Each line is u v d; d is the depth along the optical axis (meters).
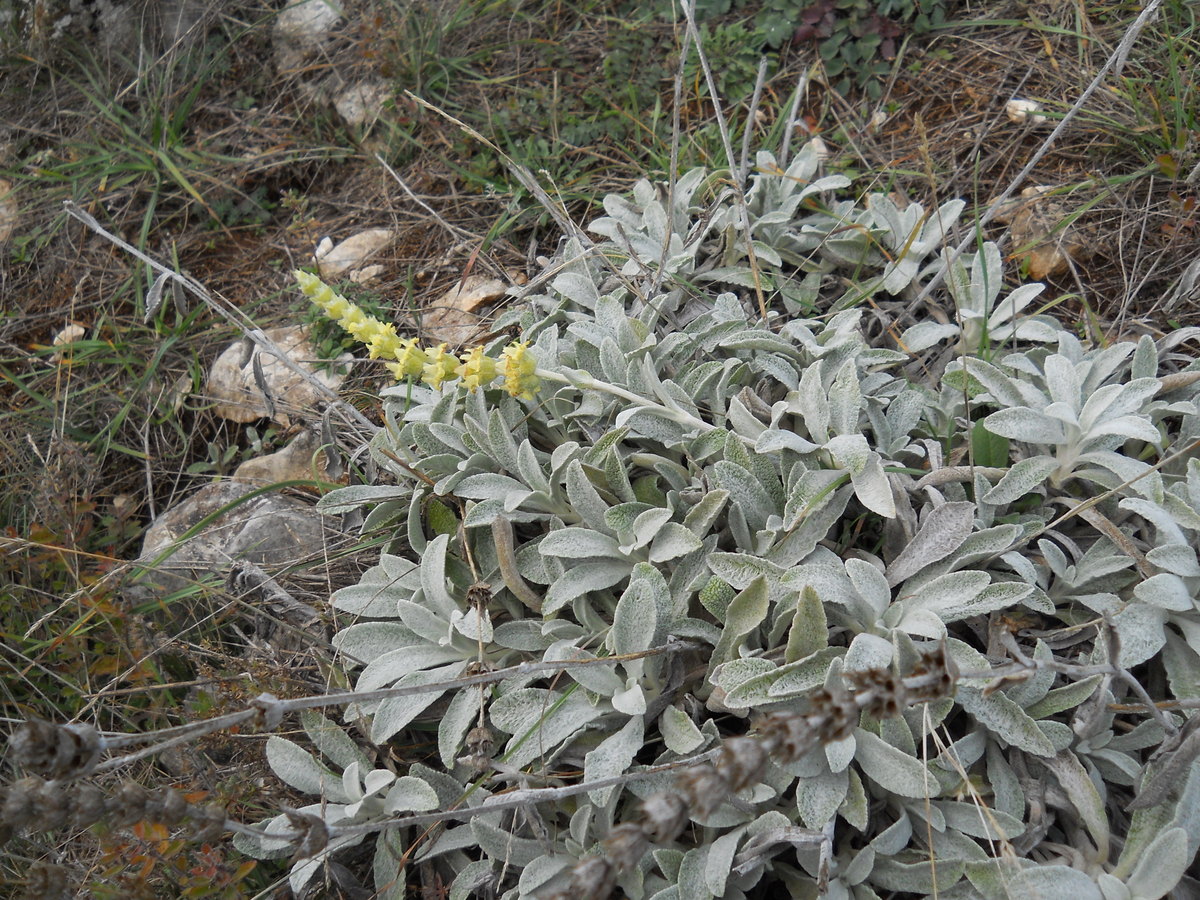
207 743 0.51
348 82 0.86
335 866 0.48
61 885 0.37
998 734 0.43
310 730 0.50
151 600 0.60
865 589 0.43
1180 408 0.48
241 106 0.88
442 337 0.68
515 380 0.49
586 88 0.81
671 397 0.52
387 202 0.79
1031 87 0.72
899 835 0.42
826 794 0.41
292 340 0.72
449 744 0.47
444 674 0.50
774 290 0.63
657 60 0.80
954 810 0.42
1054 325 0.56
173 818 0.34
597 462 0.52
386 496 0.55
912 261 0.61
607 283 0.63
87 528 0.65
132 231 0.82
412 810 0.47
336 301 0.47
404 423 0.59
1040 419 0.47
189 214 0.83
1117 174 0.65
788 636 0.46
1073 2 0.74
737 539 0.49
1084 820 0.41
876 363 0.54
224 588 0.58
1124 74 0.69
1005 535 0.45
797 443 0.47
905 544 0.48
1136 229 0.62
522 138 0.79
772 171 0.63
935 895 0.38
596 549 0.49
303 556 0.60
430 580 0.51
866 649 0.42
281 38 0.90
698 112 0.78
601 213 0.73
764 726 0.29
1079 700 0.43
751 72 0.78
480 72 0.85
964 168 0.69
